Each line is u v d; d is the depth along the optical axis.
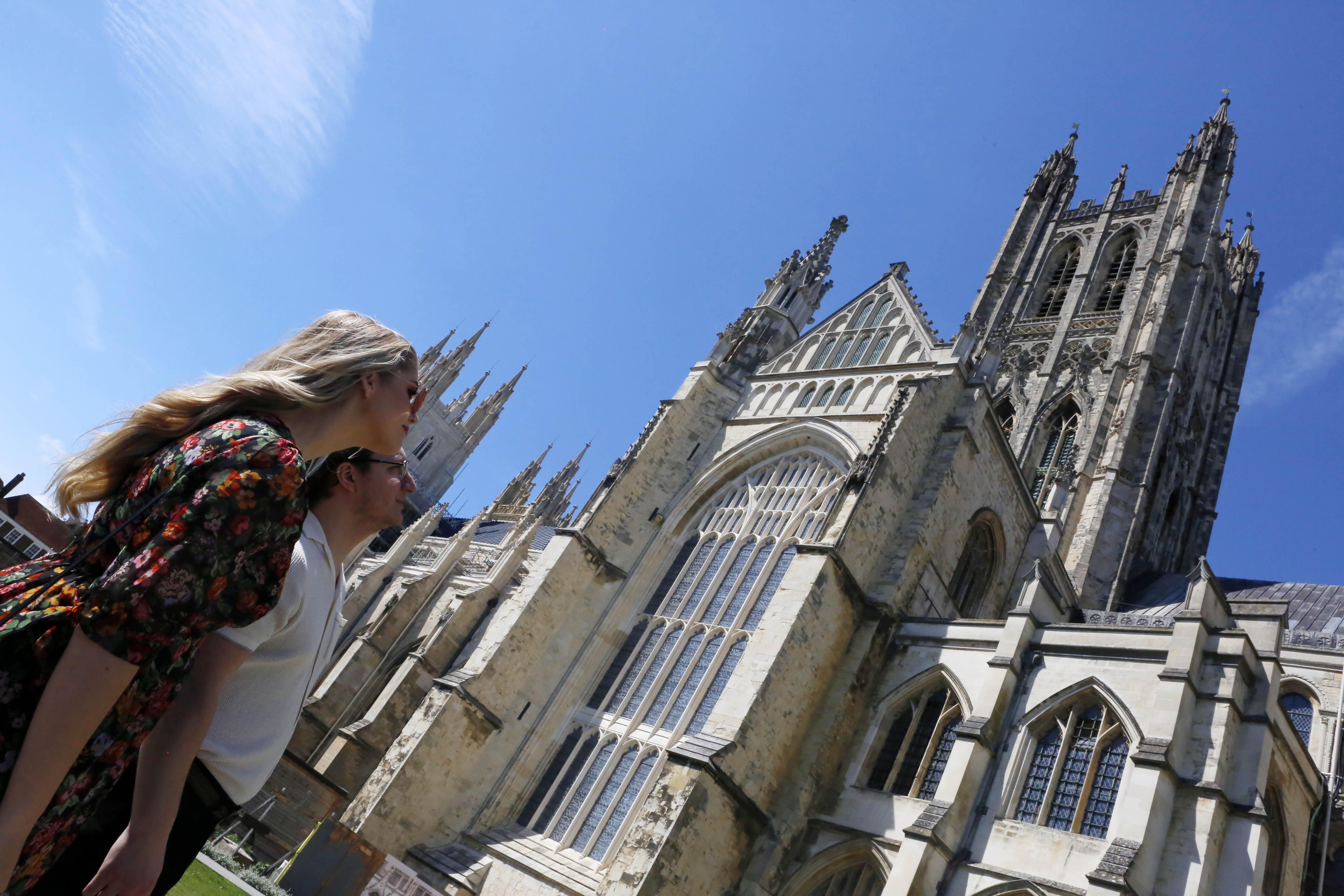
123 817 4.83
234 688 5.11
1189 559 90.69
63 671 3.22
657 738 44.25
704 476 56.22
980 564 57.22
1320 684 55.50
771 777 39.16
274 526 3.79
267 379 4.59
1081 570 74.88
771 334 64.62
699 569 52.28
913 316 57.59
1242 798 31.25
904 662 43.22
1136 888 28.98
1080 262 105.62
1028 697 37.62
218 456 3.76
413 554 98.12
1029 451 87.31
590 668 50.44
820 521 48.50
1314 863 40.09
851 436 51.75
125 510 3.79
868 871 36.06
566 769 46.41
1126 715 34.34
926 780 38.34
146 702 3.63
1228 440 100.19
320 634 5.47
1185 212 101.44
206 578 3.48
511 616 49.75
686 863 35.38
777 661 39.84
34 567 3.74
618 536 54.16
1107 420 86.00
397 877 39.53
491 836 44.38
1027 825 33.53
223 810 5.26
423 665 62.50
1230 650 34.31
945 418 51.50
